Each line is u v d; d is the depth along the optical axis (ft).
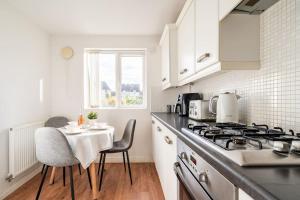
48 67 11.50
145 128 12.13
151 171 10.46
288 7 3.67
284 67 3.80
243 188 1.76
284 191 1.47
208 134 3.48
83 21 9.94
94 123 9.37
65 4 8.25
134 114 12.09
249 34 4.36
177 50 8.64
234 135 3.35
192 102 7.45
